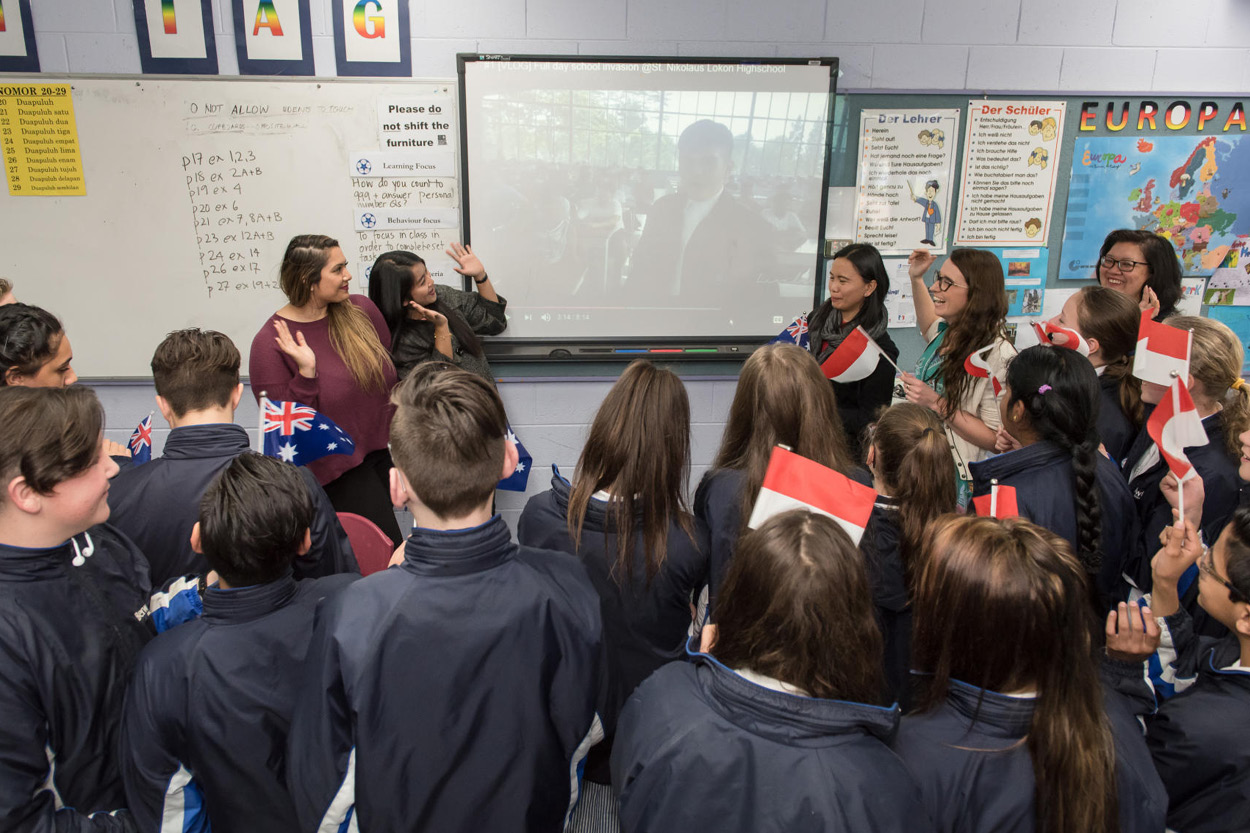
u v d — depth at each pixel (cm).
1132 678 116
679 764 83
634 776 87
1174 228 314
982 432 212
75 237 283
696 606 169
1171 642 126
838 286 252
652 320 308
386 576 98
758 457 148
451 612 95
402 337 266
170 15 268
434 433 94
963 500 225
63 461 94
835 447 151
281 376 226
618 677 143
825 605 82
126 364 296
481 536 98
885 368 250
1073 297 214
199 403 143
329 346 234
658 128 290
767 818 78
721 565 145
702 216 299
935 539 98
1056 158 304
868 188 303
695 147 292
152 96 273
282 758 108
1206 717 99
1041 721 86
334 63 276
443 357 270
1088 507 140
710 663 88
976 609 89
